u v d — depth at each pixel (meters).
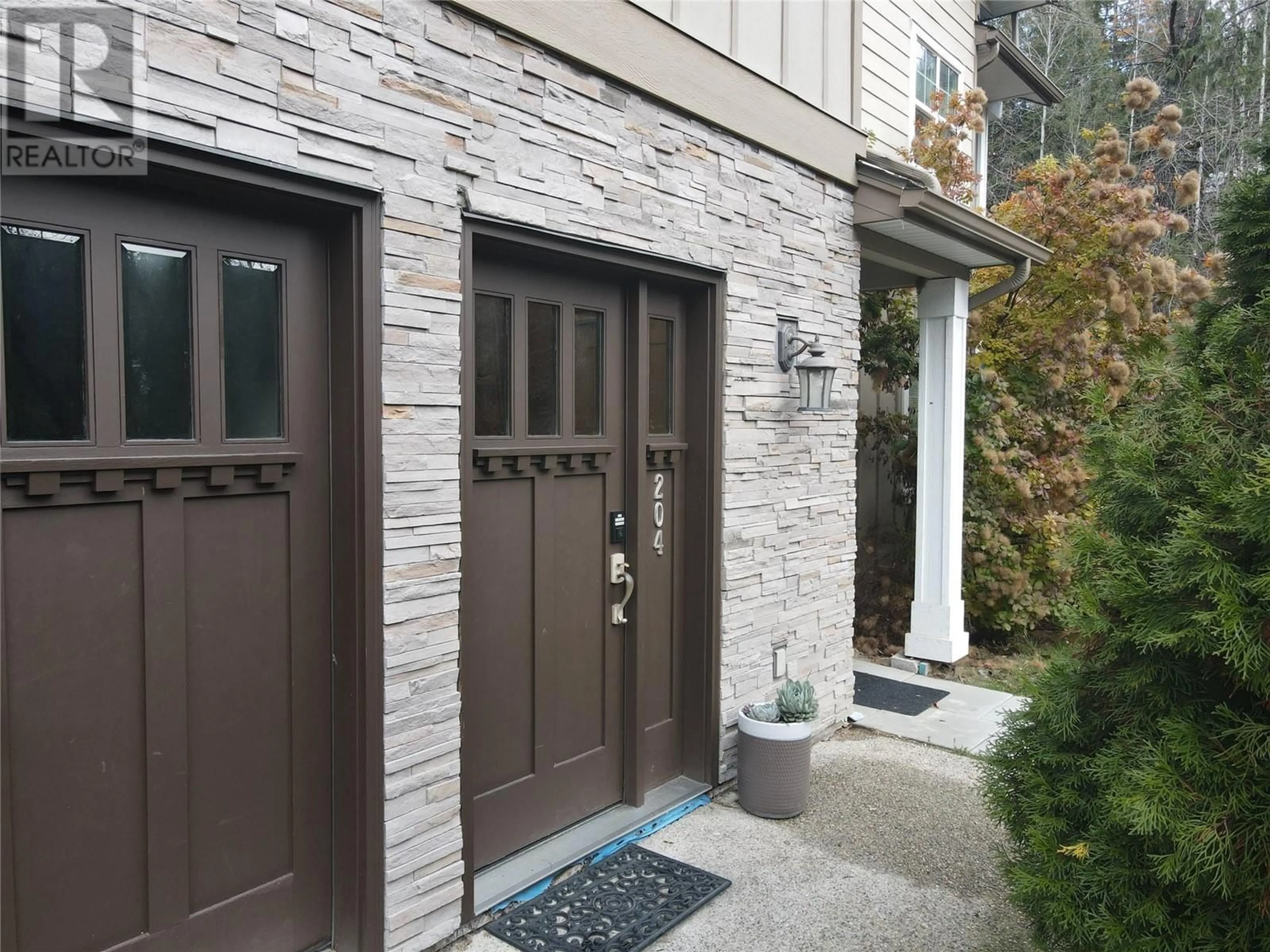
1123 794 1.89
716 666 3.55
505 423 2.82
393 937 2.26
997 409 6.43
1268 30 17.28
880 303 6.61
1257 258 2.17
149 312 1.92
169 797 1.99
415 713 2.30
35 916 1.79
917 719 4.61
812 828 3.30
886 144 6.88
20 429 1.74
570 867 2.90
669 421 3.51
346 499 2.22
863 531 7.04
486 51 2.42
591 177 2.78
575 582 3.12
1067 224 6.59
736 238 3.48
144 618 1.93
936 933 2.61
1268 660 1.77
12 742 1.75
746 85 3.47
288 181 1.99
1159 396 2.22
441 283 2.32
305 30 1.98
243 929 2.15
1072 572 2.42
